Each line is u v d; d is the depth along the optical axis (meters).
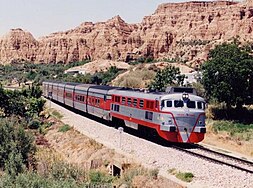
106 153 28.28
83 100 51.12
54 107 67.25
